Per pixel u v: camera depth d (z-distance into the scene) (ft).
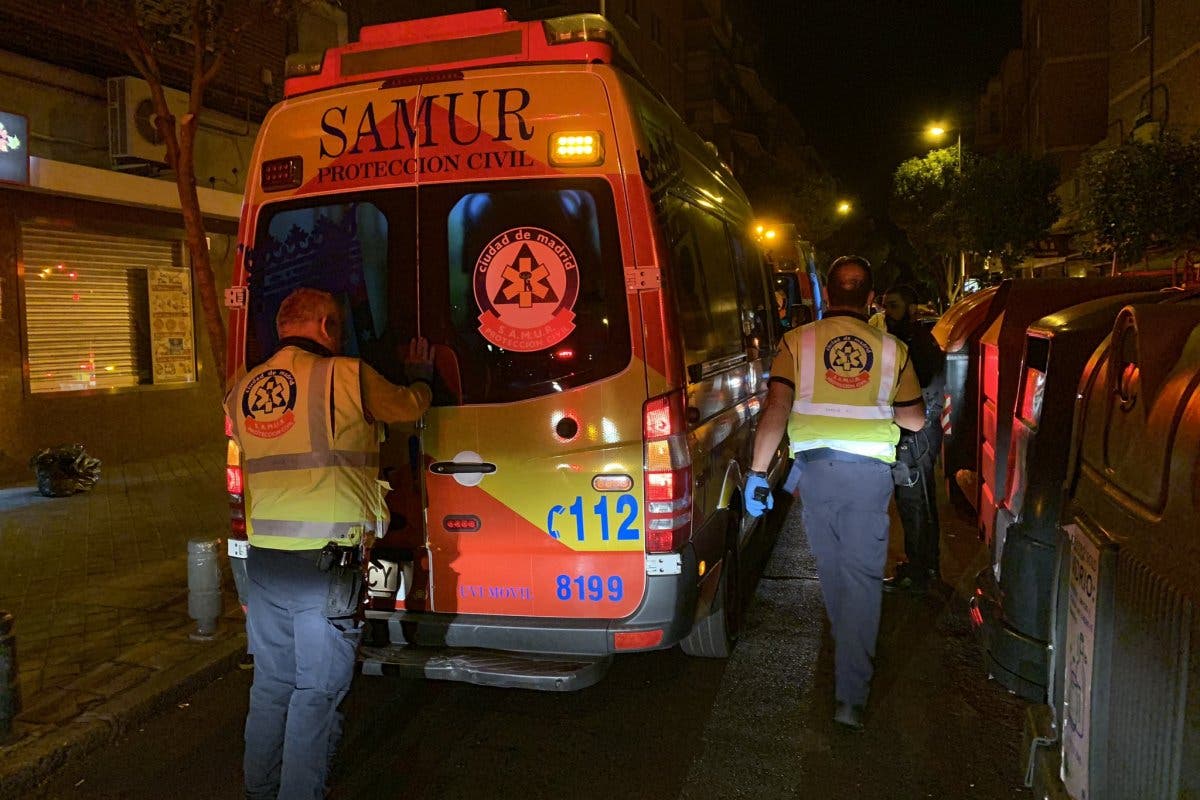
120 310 35.83
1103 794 8.10
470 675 11.71
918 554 18.65
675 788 11.64
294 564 10.27
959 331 24.45
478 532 12.18
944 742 12.73
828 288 13.39
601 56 11.78
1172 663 6.46
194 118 19.30
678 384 11.71
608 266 11.67
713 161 17.35
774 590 19.52
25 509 27.17
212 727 13.73
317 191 12.64
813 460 12.89
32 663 15.38
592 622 11.86
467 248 12.09
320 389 10.50
